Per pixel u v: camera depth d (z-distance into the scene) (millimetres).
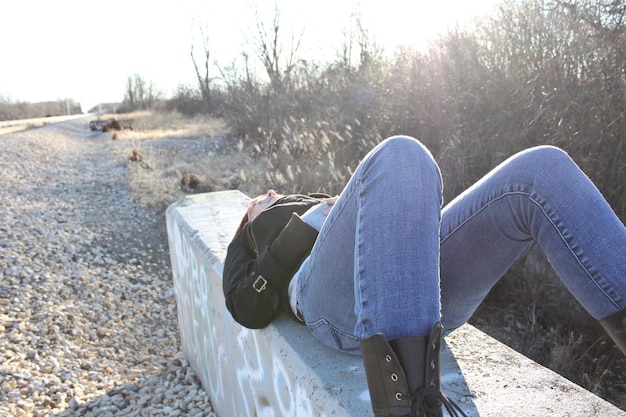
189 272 2914
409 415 1010
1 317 4270
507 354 1507
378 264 1099
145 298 5254
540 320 4078
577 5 4562
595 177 4094
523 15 5121
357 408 1207
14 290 4992
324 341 1490
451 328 1503
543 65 4746
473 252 1339
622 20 4258
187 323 3229
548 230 1178
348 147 6844
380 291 1080
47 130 23016
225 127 16891
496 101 5113
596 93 4262
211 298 2453
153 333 4449
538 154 1227
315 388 1340
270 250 1590
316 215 1547
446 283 1381
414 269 1081
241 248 1773
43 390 3135
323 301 1363
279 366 1584
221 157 11578
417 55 6547
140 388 3215
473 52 5762
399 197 1136
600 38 4344
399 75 6949
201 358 2939
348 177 5812
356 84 7855
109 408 2932
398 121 6625
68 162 13539
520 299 4266
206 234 2715
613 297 1103
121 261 6348
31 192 9531
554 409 1229
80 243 6797
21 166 12172
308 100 9938
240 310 1644
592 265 1116
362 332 1090
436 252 1123
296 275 1533
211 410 2803
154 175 10305
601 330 3812
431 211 1143
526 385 1334
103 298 5086
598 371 3561
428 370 1020
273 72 12281
